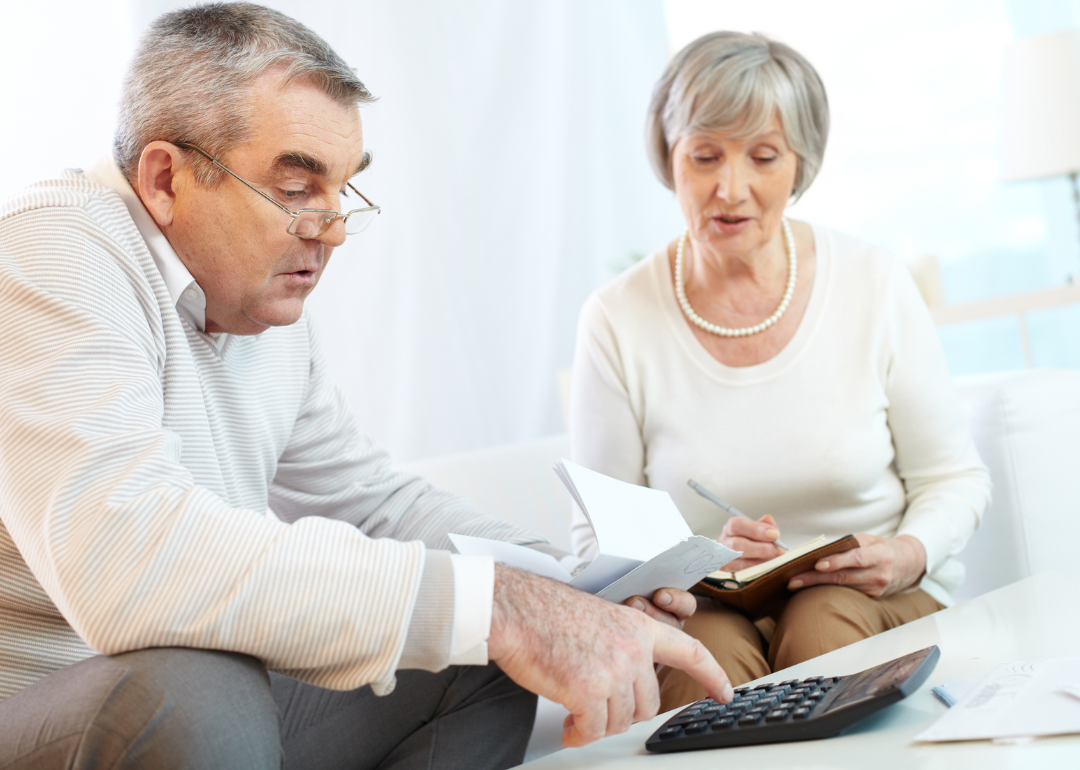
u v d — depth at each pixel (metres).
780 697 0.73
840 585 1.20
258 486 1.13
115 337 0.79
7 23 2.05
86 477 0.69
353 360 2.93
